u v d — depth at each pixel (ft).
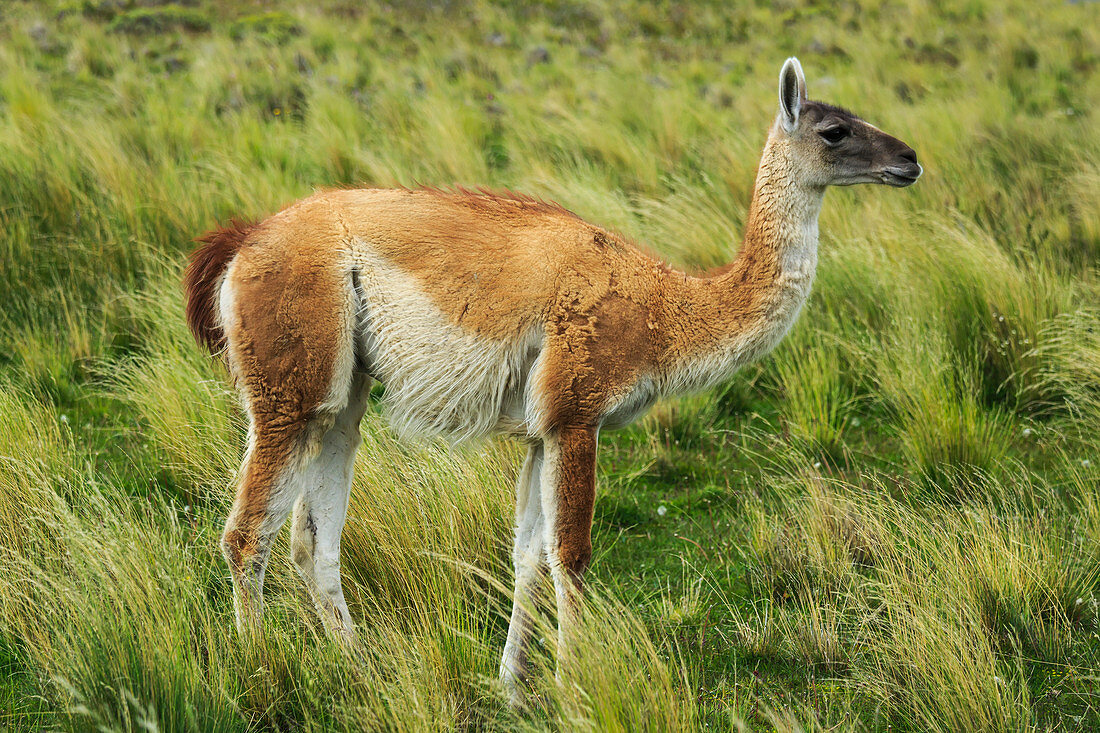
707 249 80.59
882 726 41.68
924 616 44.24
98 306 76.95
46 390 67.51
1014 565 48.11
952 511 53.78
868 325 75.41
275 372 41.93
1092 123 121.70
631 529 58.90
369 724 37.81
